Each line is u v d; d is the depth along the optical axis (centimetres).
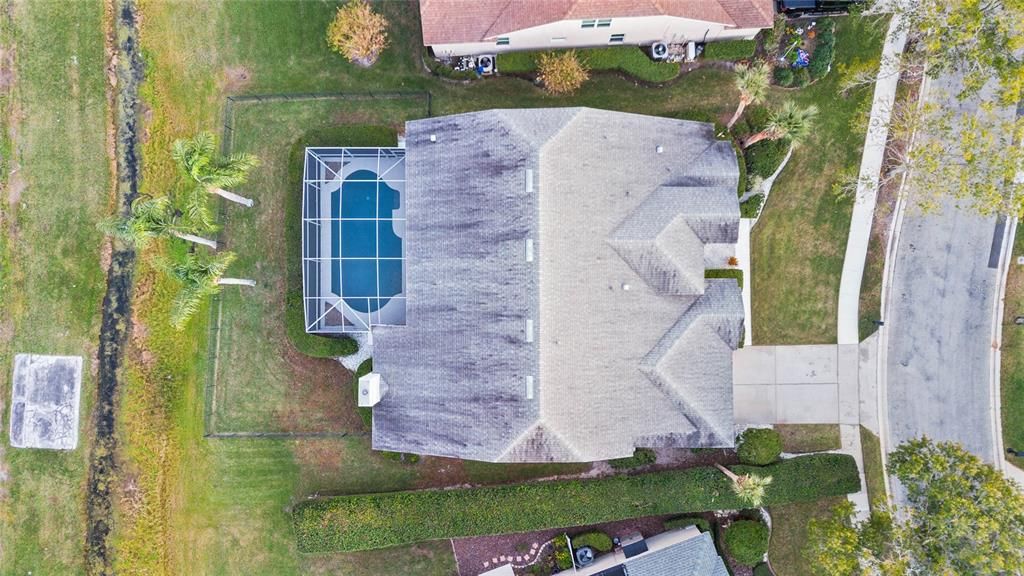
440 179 3189
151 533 3744
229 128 3750
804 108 3644
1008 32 2938
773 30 3544
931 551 2812
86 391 3800
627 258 3109
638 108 3691
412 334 3253
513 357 2978
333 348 3581
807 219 3647
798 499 3503
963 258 3622
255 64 3769
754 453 3481
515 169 3003
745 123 3562
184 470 3775
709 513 3622
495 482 3688
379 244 3434
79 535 3781
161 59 3794
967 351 3619
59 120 3806
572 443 2986
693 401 3178
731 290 3250
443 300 3170
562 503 3509
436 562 3716
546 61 3472
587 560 3581
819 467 3512
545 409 2927
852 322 3650
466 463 3706
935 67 3106
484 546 3688
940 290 3634
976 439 3603
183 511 3775
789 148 3572
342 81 3753
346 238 3447
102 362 3803
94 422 3797
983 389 3606
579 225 3020
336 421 3722
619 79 3694
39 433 3806
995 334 3603
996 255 3603
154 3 3794
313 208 3478
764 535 3484
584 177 3042
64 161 3812
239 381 3753
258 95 3750
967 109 3609
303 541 3562
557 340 2956
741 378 3681
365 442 3712
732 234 3192
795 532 3606
